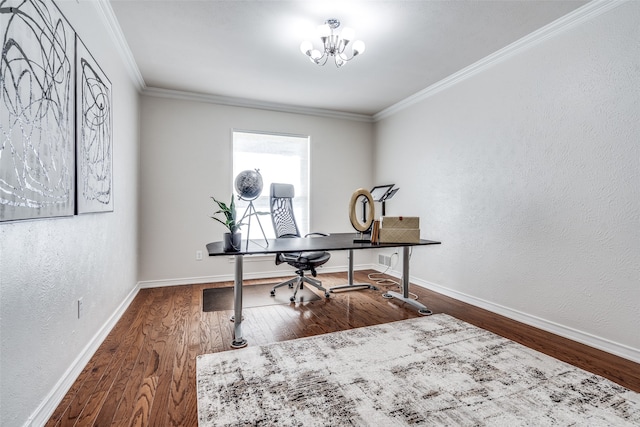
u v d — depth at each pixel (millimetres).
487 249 2992
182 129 3867
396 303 3162
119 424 1374
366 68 3188
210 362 1912
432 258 3719
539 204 2521
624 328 2002
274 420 1397
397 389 1638
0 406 1077
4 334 1099
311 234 3393
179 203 3859
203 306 3027
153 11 2230
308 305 3088
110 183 2355
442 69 3213
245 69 3199
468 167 3219
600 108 2119
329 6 2182
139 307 2982
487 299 2994
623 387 1665
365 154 4961
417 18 2318
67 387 1601
